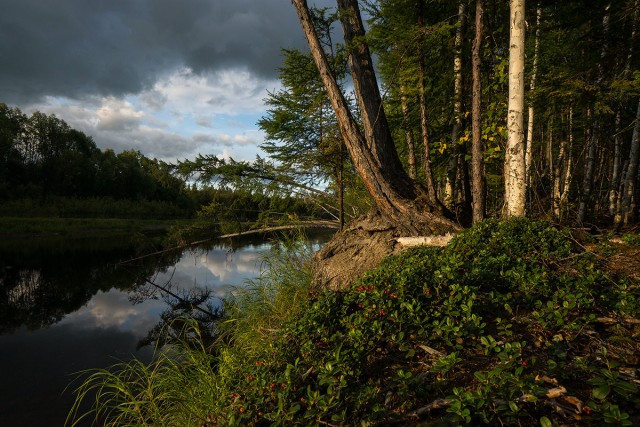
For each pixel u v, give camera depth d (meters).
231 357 5.43
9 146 54.56
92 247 25.22
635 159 11.75
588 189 12.77
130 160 69.06
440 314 3.54
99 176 63.12
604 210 19.14
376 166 8.45
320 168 12.71
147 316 10.77
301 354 3.69
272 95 12.75
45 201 51.28
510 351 2.70
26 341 8.80
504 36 9.45
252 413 2.96
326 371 3.01
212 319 10.36
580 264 4.88
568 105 8.77
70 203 52.75
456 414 2.24
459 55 9.12
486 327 3.52
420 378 2.85
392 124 11.63
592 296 3.68
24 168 56.50
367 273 5.58
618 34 9.08
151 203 59.03
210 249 23.75
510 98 6.70
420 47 8.39
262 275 10.05
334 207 14.70
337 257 8.61
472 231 6.45
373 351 3.46
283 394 2.92
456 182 11.01
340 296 4.95
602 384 2.17
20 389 6.43
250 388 3.44
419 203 8.48
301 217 14.98
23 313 10.98
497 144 8.11
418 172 13.02
